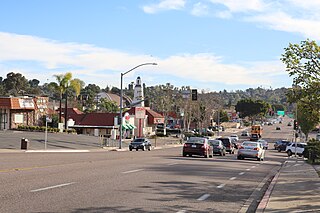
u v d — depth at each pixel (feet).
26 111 222.07
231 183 59.00
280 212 37.70
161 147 224.12
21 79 456.86
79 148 153.99
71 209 33.37
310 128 232.73
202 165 86.94
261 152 127.13
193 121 410.11
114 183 49.78
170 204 38.88
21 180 47.98
